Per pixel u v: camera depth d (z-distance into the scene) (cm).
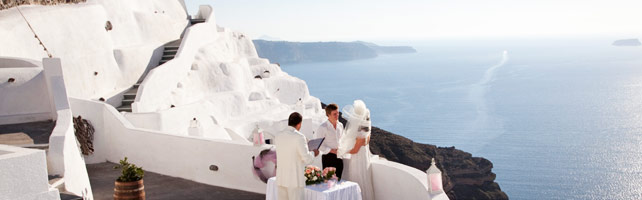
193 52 3114
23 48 1920
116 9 2739
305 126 3238
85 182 1145
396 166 952
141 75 2666
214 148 1266
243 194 1192
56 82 1329
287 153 832
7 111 1381
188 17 3847
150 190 1238
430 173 810
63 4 2378
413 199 874
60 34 2148
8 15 1967
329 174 905
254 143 1201
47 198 715
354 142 969
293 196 833
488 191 8062
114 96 2312
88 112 1576
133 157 1472
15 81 1392
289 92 3984
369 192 985
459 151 8644
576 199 15838
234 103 3127
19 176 687
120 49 2550
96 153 1552
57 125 1103
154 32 3045
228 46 3869
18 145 1156
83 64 2239
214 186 1266
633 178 18400
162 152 1385
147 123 1941
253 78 3797
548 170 19525
